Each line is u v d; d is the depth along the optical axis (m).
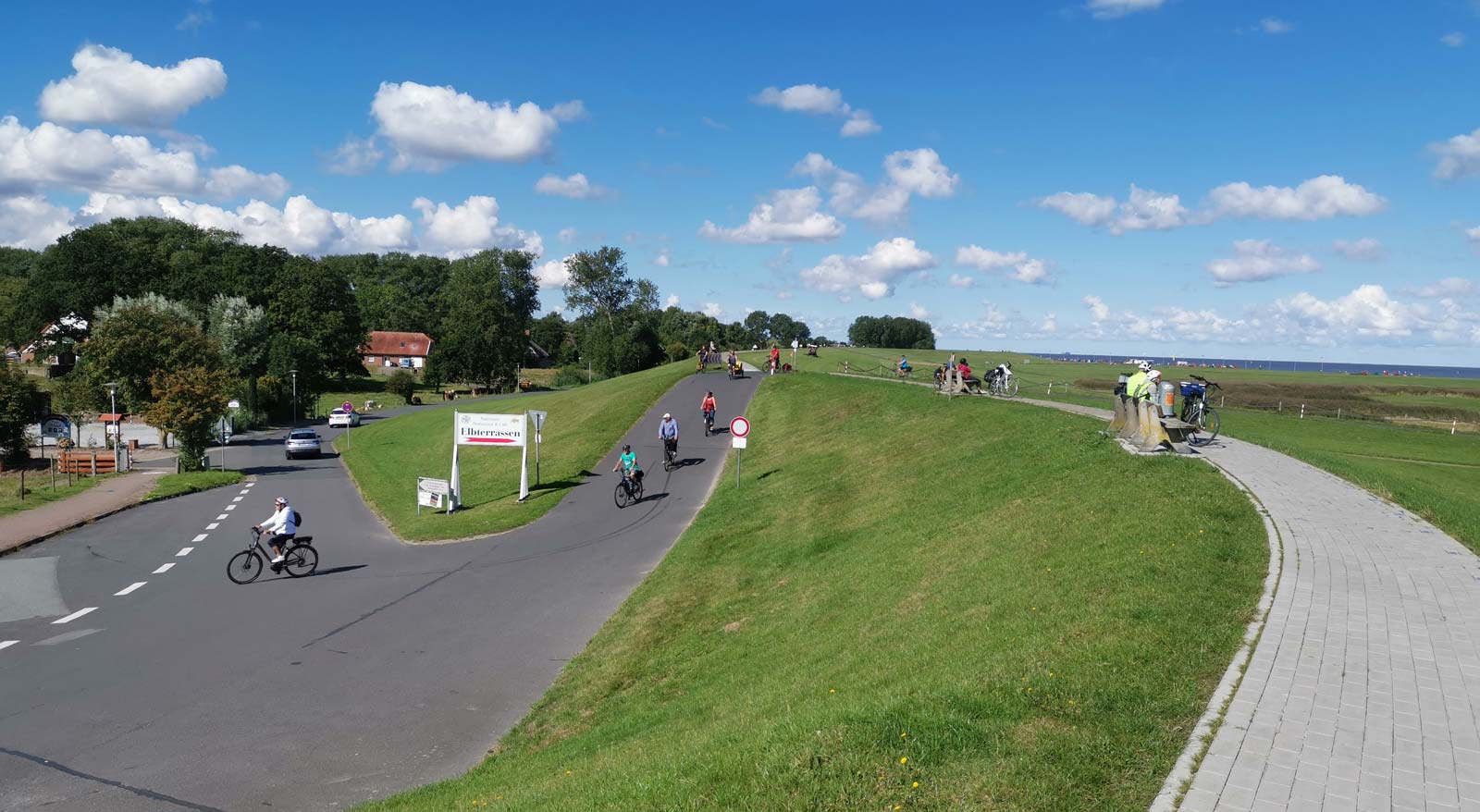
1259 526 11.36
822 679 9.30
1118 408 18.45
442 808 7.76
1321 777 5.45
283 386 83.25
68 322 92.69
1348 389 64.56
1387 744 5.88
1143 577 9.70
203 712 11.16
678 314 134.50
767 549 17.86
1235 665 7.16
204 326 81.19
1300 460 16.98
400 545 22.55
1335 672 7.04
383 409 89.06
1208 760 5.66
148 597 17.09
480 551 21.11
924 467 21.16
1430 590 9.09
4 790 8.85
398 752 10.04
